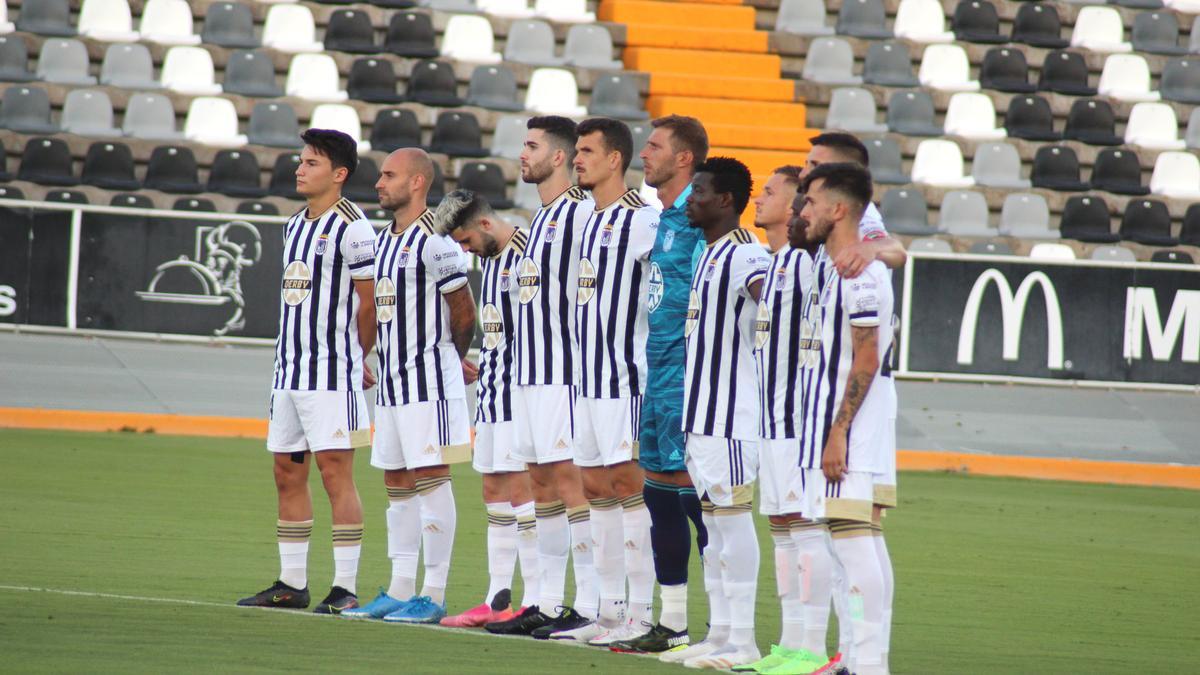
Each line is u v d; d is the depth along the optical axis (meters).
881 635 18.47
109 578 24.94
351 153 24.95
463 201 24.67
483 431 25.02
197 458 42.53
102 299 53.56
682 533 21.98
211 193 61.47
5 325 52.94
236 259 54.44
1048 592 28.95
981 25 78.00
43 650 18.42
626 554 22.73
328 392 24.45
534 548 24.58
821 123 71.69
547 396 23.34
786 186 21.05
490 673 18.69
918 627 24.73
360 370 24.88
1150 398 57.12
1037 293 56.94
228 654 18.89
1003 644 23.45
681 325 21.73
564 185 23.86
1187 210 67.69
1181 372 57.56
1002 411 54.88
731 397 21.08
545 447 23.36
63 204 53.16
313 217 24.92
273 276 54.75
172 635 20.06
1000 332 56.81
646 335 22.84
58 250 53.22
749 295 21.00
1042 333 56.97
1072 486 48.59
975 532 37.16
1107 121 72.69
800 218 19.20
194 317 54.25
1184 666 22.14
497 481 24.80
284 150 64.75
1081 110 72.62
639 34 73.38
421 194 24.97
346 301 24.70
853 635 18.53
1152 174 72.06
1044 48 77.12
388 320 24.58
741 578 21.05
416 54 70.62
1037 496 45.41
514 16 74.62
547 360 23.38
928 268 56.41
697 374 21.25
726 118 69.75
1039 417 54.62
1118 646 23.66
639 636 22.38
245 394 50.94
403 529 24.62
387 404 24.69
